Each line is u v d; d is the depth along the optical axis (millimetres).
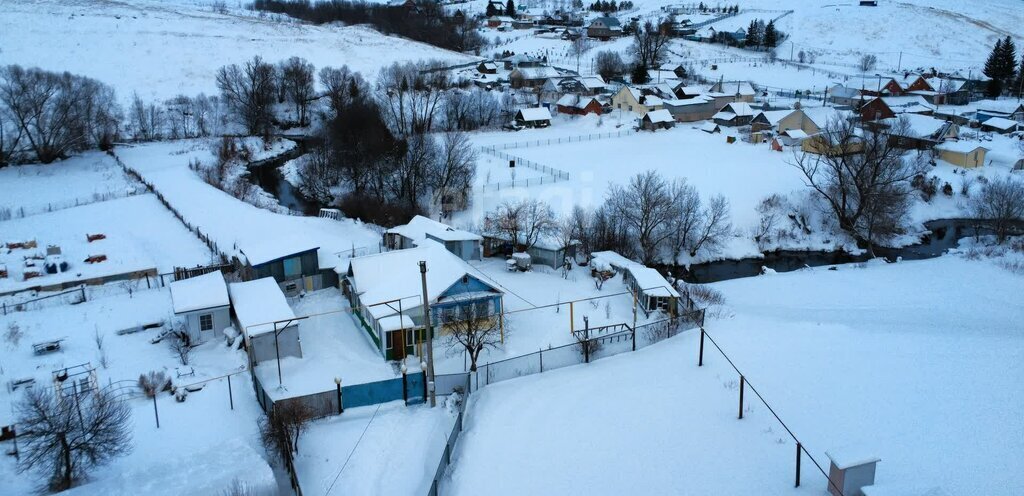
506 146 94062
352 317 43000
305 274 46594
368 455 28703
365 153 71312
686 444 28750
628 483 26344
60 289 45531
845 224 65312
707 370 35688
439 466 27031
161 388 33188
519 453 28547
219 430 30062
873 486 22812
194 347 37656
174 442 29000
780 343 39375
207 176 77875
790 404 31906
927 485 23422
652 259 58969
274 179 85500
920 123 90500
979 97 129750
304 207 73312
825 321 43625
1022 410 31109
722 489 25609
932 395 32750
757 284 52906
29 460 26172
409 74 116625
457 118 103938
